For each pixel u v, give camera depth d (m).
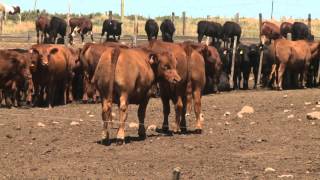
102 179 12.05
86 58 23.80
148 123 19.53
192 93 17.48
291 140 15.95
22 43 43.28
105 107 15.47
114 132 17.64
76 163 13.55
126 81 15.30
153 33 38.78
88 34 53.16
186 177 12.14
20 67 25.41
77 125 19.08
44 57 25.00
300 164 13.28
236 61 32.38
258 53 32.72
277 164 13.32
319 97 25.86
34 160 13.92
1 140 16.45
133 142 16.02
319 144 15.35
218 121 19.88
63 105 26.25
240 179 11.96
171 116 21.12
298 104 23.62
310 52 32.75
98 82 15.50
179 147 15.32
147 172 12.64
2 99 27.28
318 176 12.18
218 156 14.23
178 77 16.34
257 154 14.39
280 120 19.41
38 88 26.03
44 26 41.75
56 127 18.66
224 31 39.59
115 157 14.16
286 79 32.88
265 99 25.91
